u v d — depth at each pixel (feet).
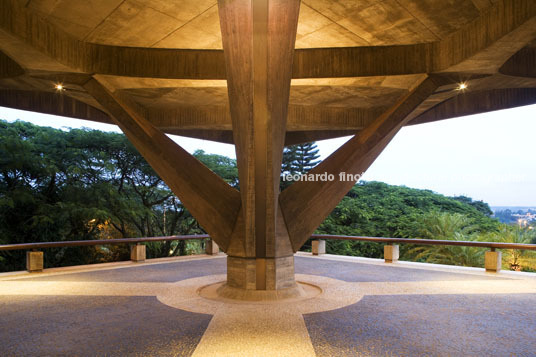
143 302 26.66
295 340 18.94
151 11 25.16
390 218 107.34
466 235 86.38
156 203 91.45
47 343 18.48
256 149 24.35
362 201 116.67
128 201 80.74
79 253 76.33
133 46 31.63
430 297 28.09
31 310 24.48
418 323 21.75
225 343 18.49
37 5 24.44
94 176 79.51
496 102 41.98
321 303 26.32
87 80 32.14
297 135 58.85
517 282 33.76
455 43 28.81
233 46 20.65
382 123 31.17
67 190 73.67
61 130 84.33
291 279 29.99
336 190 30.91
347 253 98.89
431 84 32.04
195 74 32.37
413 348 17.90
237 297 28.04
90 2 24.02
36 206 70.13
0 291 30.19
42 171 71.20
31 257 38.81
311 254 54.65
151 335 19.65
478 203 137.08
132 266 43.91
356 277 36.47
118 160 86.69
